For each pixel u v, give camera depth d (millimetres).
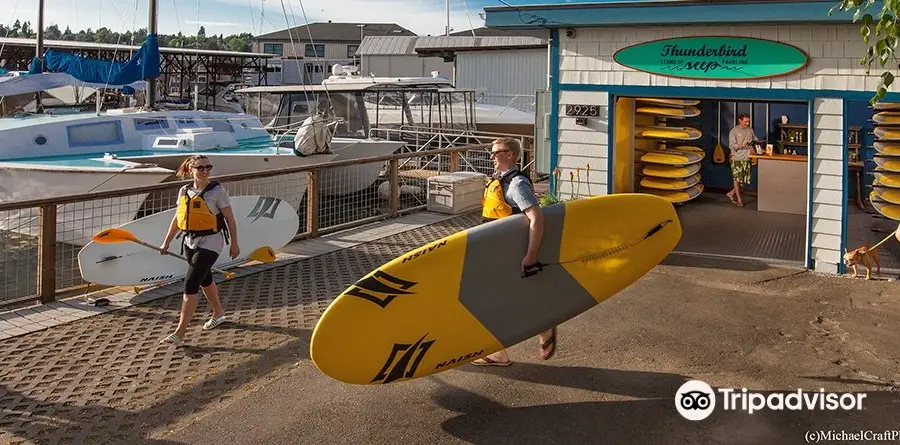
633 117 9719
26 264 9406
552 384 4777
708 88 8070
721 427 4156
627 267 4895
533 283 4637
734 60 7898
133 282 6855
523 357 5254
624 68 8531
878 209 8383
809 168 7656
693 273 7570
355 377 4223
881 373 4906
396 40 35125
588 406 4449
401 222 10703
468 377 4898
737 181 11250
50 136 11688
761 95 7820
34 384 4801
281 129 17062
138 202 9898
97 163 10898
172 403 4551
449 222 10719
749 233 9398
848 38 7336
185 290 5562
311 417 4348
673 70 8234
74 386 4781
